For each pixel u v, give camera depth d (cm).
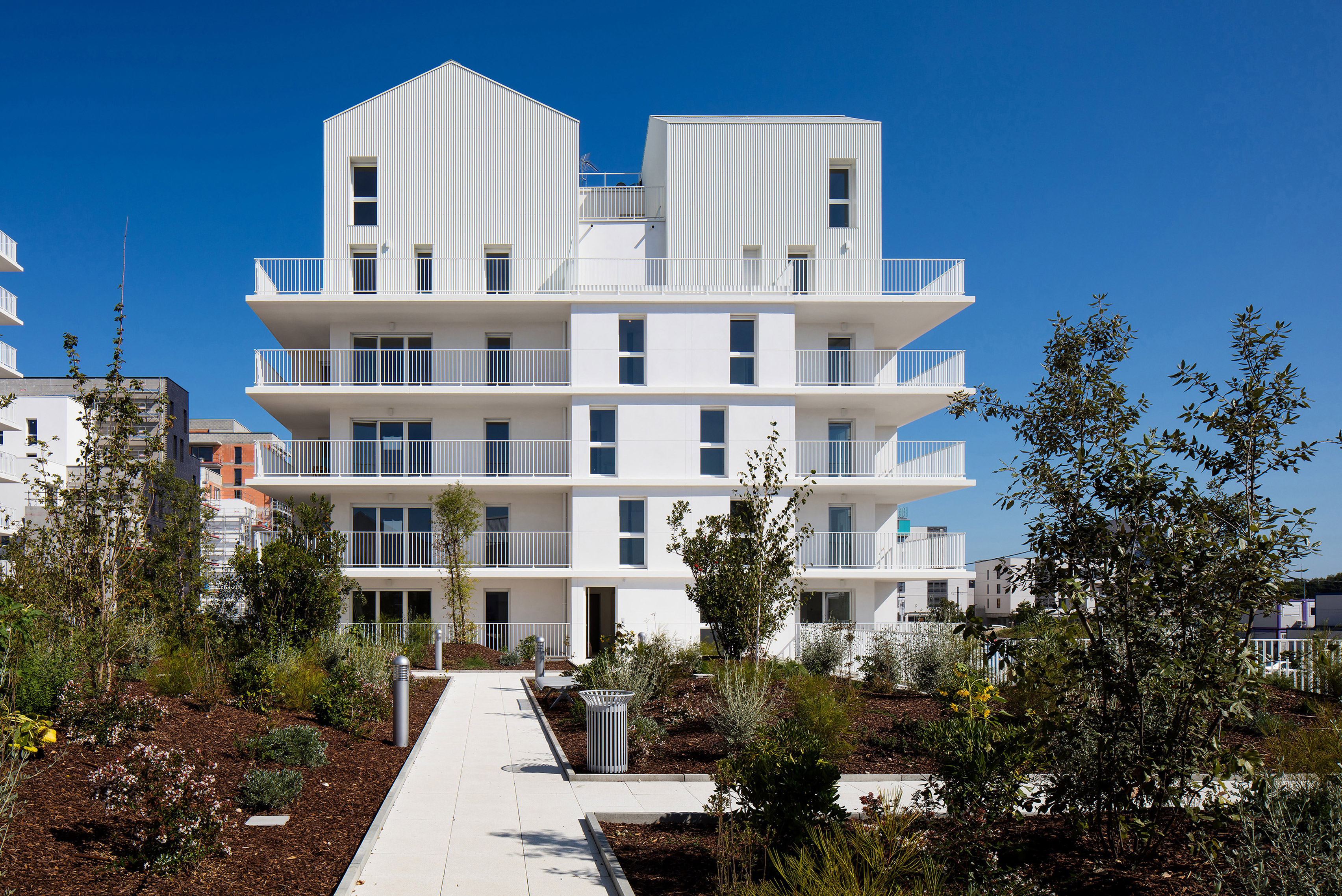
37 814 666
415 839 756
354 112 2820
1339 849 497
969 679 1081
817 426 2838
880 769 1012
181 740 956
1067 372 688
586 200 3216
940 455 2773
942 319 2895
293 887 618
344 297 2642
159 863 602
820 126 2891
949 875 604
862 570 2652
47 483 1207
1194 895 561
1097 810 636
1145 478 591
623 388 2678
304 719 1206
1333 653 1491
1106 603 613
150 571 1491
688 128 2866
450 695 1703
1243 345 614
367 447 2781
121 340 1215
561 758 1078
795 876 549
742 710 1100
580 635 2609
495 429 2856
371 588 2702
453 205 2808
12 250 3622
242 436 9081
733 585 1645
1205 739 600
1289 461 585
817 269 2841
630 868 675
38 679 854
